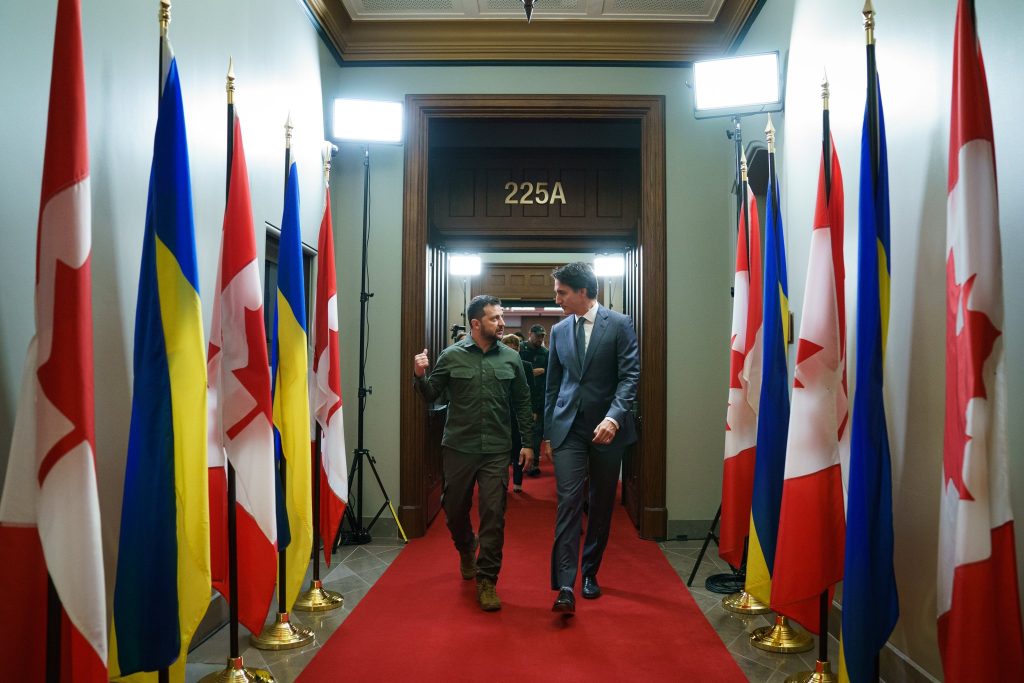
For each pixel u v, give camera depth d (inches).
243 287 94.4
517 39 188.7
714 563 159.2
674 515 184.7
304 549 114.9
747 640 112.4
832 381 92.5
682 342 186.9
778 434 110.7
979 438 65.1
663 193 187.6
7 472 63.7
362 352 179.8
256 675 96.3
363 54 191.2
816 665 96.1
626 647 109.3
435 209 228.8
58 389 63.4
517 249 253.0
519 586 141.3
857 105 108.7
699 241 188.1
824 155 94.3
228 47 120.0
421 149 190.5
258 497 95.0
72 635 65.4
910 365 93.4
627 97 189.0
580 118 190.5
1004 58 73.3
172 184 81.6
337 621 120.7
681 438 185.5
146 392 79.6
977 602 64.6
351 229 189.9
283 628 111.8
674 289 187.5
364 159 189.8
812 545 90.6
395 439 187.8
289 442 116.3
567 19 183.8
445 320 245.1
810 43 129.9
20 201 73.3
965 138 67.1
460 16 183.8
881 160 87.2
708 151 189.5
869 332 81.6
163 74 82.9
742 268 135.4
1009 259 72.4
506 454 133.8
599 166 229.5
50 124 64.8
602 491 130.2
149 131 97.2
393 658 105.0
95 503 64.9
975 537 64.9
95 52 84.9
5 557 63.3
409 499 185.0
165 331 80.3
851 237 109.9
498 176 229.6
